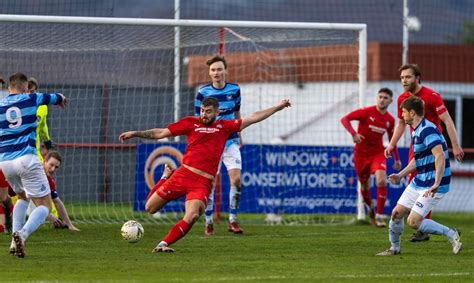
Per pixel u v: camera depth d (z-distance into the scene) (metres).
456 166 56.59
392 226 27.33
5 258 25.95
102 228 36.50
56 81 44.88
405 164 44.44
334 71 48.81
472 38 63.69
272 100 53.25
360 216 41.97
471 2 62.97
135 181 42.69
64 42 40.53
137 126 47.69
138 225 28.94
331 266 24.70
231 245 30.36
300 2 63.12
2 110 26.44
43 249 28.47
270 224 40.62
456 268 24.45
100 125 46.09
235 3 60.41
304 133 53.81
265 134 54.19
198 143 27.31
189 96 49.84
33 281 21.27
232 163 34.88
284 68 52.88
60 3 51.56
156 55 48.25
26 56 43.75
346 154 44.28
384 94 38.69
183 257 26.52
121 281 21.19
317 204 43.94
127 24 39.41
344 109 52.50
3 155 26.56
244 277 22.14
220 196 41.72
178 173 27.38
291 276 22.48
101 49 41.44
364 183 39.84
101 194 46.09
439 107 30.30
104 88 46.16
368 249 29.42
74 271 23.20
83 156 45.81
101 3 52.47
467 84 57.25
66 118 45.41
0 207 33.81
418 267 24.61
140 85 47.56
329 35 43.38
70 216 42.59
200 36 42.97
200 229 36.84
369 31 61.62
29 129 26.58
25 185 26.62
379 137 39.28
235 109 34.44
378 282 21.55
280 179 43.50
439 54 56.59
